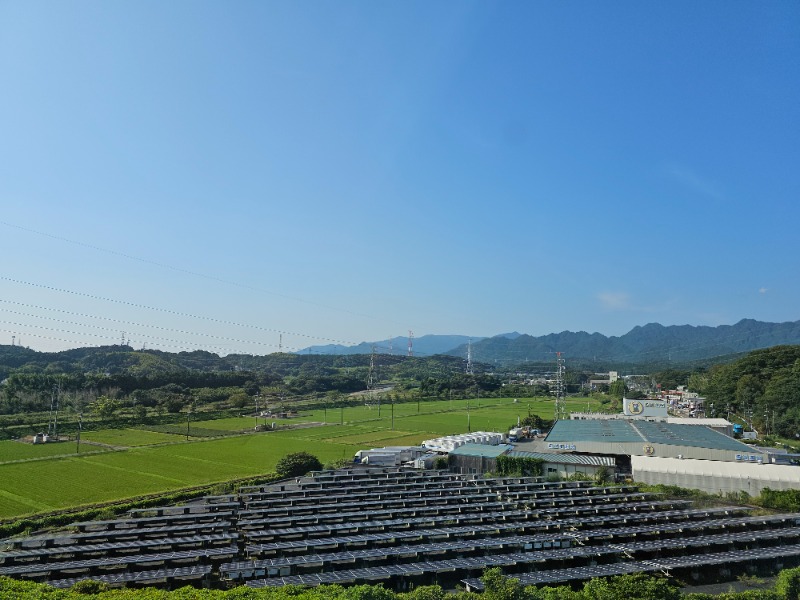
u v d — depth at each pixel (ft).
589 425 511.81
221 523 222.48
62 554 183.93
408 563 182.60
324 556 183.32
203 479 330.34
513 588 120.67
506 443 478.59
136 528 220.23
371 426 618.85
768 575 178.09
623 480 336.29
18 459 378.32
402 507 254.68
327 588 132.87
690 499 275.39
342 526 216.33
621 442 369.71
